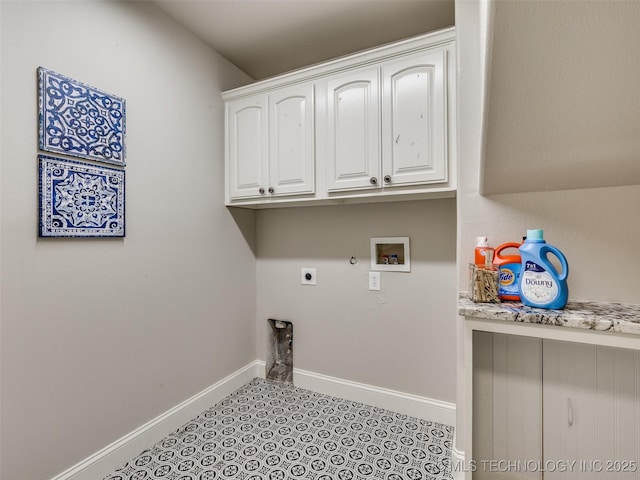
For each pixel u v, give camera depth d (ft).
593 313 3.15
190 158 6.20
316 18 5.83
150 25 5.44
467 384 3.49
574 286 3.95
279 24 5.99
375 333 6.73
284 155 6.28
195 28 6.13
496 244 4.32
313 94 6.03
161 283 5.65
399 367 6.50
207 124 6.59
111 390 4.88
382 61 5.45
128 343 5.12
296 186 6.17
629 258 3.74
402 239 6.42
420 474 4.75
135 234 5.20
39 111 4.02
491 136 3.42
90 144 4.54
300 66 7.48
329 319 7.20
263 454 5.20
